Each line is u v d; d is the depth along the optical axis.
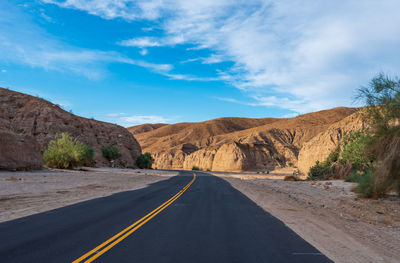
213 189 22.77
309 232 7.79
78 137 66.31
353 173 30.52
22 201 13.43
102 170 51.38
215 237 6.99
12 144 32.19
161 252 5.66
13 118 59.31
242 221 9.22
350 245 6.59
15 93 66.44
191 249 5.90
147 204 13.21
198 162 144.50
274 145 142.62
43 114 62.94
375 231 8.58
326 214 11.57
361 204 14.45
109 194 18.05
